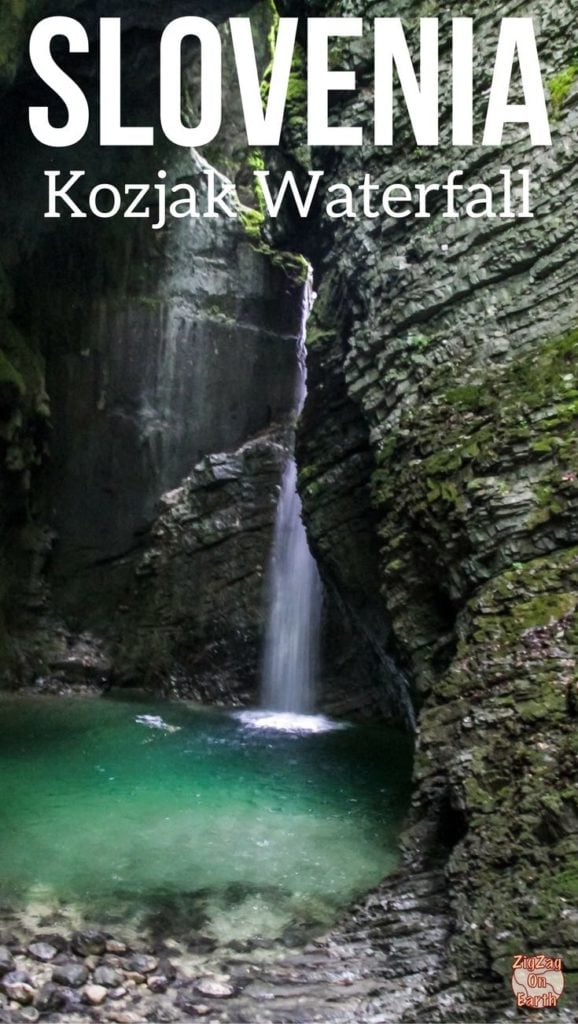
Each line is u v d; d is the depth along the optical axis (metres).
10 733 12.50
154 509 16.41
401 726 13.40
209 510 16.14
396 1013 5.57
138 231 16.52
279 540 15.76
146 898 7.12
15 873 7.52
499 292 9.24
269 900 7.16
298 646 15.02
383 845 8.33
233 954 6.37
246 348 17.05
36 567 15.88
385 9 10.85
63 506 16.17
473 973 5.75
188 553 16.02
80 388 16.19
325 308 12.09
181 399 16.64
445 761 7.56
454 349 9.41
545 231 8.98
